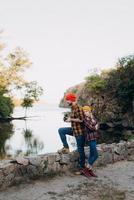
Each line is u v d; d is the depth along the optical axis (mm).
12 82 65938
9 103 66875
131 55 38531
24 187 7965
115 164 10523
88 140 9031
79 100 46281
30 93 74875
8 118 65812
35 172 8680
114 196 7453
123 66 38875
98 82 40781
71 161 9547
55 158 9172
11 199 7164
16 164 8297
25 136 32094
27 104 75000
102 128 36031
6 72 65562
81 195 7492
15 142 27031
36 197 7309
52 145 24844
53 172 9047
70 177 8922
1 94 64625
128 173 9469
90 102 42125
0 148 23297
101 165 10297
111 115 38438
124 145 11352
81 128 9102
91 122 8992
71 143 23328
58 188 7957
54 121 57125
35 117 72438
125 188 8062
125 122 36531
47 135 32844
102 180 8703
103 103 40031
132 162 10828
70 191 7742
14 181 8141
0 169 7859
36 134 34062
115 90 38906
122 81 37719
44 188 7930
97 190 7859
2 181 7867
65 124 48906
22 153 20734
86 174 9008
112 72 40531
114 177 9023
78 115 9000
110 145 10992
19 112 107750
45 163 8922
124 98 37906
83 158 9234
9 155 19875
